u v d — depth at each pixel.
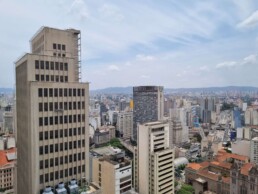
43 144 80.38
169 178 156.88
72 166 87.19
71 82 86.19
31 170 80.19
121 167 143.00
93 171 156.88
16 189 123.94
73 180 85.00
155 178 149.12
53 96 82.25
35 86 78.50
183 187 193.75
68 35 98.25
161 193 151.88
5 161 191.50
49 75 86.50
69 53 98.69
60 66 89.12
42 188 80.25
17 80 105.12
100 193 84.19
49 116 81.56
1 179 184.62
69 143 86.31
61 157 84.50
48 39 93.12
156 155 148.00
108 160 150.62
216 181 192.25
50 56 86.56
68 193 81.06
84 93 89.62
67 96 85.50
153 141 152.88
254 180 161.75
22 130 95.69
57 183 83.62
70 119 86.38
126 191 145.38
